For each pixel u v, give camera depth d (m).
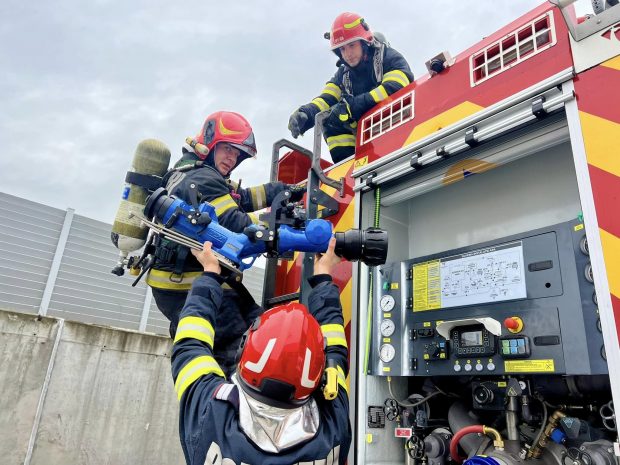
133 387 5.37
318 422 1.26
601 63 1.41
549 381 1.68
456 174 1.94
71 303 5.92
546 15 1.61
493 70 1.75
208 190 2.13
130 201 2.34
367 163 2.21
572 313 1.52
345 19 2.96
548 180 1.94
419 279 2.05
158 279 2.20
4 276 5.46
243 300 2.21
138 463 5.23
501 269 1.77
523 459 1.56
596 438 1.54
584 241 1.54
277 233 1.74
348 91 3.13
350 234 1.75
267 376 1.19
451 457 1.81
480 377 1.85
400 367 1.97
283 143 2.74
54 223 5.93
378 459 1.94
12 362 4.67
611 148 1.32
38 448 4.64
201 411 1.26
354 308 2.09
